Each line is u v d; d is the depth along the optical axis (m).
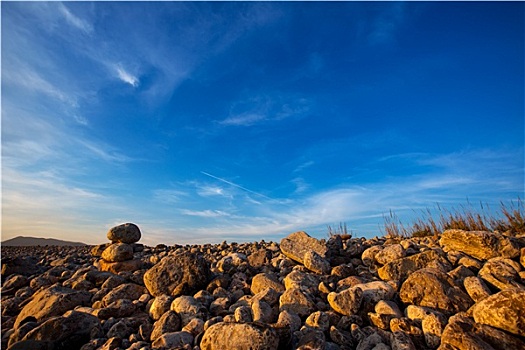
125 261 1.94
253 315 1.07
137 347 0.92
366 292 1.18
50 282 1.81
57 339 0.98
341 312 1.10
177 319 1.10
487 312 0.92
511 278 1.19
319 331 0.96
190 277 1.41
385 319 1.03
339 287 1.35
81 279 1.66
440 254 1.45
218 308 1.22
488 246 1.42
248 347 0.84
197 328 1.03
